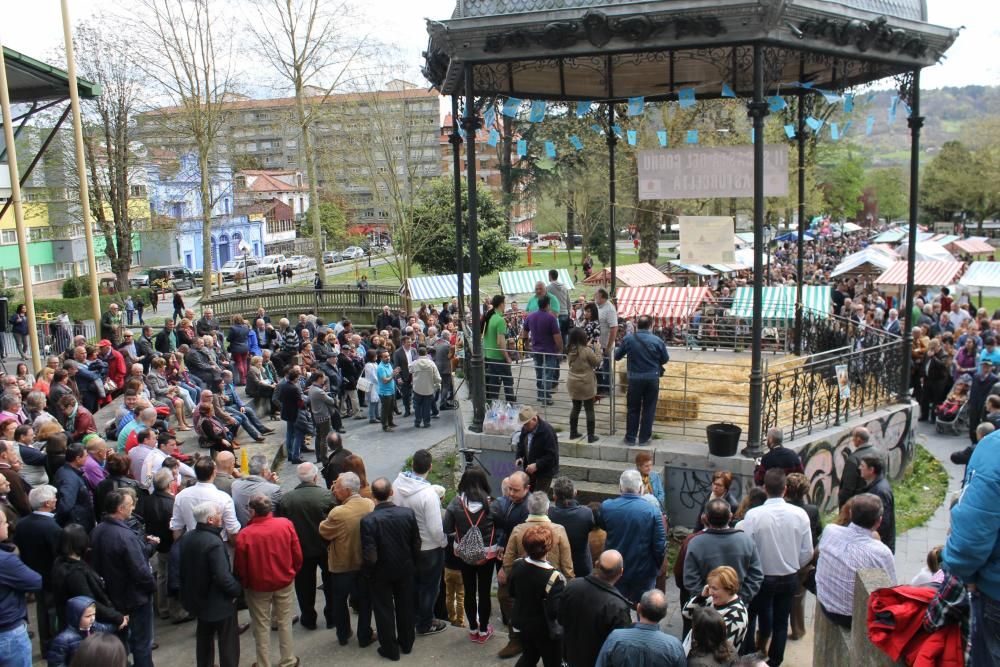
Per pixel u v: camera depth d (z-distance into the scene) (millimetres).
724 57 11781
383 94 49312
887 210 103500
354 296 35969
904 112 12562
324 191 73500
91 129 41375
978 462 3484
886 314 22203
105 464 8109
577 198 52344
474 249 11781
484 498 7391
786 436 10883
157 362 14867
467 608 7613
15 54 14375
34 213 47938
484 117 12883
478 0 10797
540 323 13258
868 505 5836
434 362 18516
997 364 13555
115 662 3900
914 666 4121
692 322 20156
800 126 15367
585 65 13570
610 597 5500
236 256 78625
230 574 6590
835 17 10281
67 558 6266
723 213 38875
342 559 7375
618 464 10883
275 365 20172
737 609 5438
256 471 8344
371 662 7219
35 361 15156
